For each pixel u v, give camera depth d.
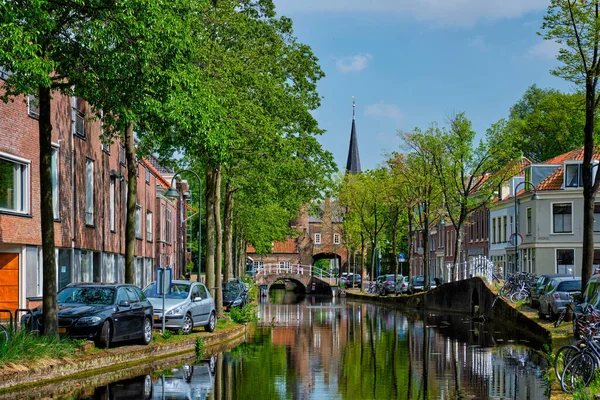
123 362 17.48
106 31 15.20
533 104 74.50
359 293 74.00
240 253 67.44
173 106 16.61
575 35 22.91
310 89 33.94
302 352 21.62
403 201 55.25
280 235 68.81
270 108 28.23
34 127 24.14
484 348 22.59
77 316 17.11
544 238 49.78
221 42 26.42
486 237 62.94
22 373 13.90
